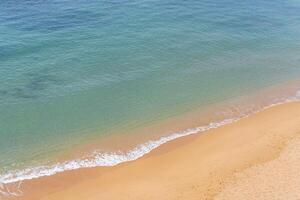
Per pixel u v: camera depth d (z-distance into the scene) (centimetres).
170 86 4050
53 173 3033
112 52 4544
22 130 3409
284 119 3666
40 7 5534
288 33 5341
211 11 5825
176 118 3641
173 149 3300
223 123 3616
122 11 5566
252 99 3950
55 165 3103
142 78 4147
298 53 4816
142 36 4934
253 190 2708
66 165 3109
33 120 3522
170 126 3544
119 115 3631
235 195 2684
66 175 3023
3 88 3869
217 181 2875
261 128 3534
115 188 2912
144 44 4759
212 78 4228
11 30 4853
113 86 3994
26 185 2917
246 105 3862
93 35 4872
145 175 3034
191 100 3881
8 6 5497
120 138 3388
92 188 2914
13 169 3042
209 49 4781
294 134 3394
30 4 5606
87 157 3192
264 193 2662
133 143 3347
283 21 5716
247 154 3170
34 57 4356
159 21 5353
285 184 2727
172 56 4569
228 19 5616
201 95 3956
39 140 3322
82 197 2836
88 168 3094
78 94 3856
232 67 4447
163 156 3225
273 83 4209
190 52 4681
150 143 3356
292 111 3791
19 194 2842
